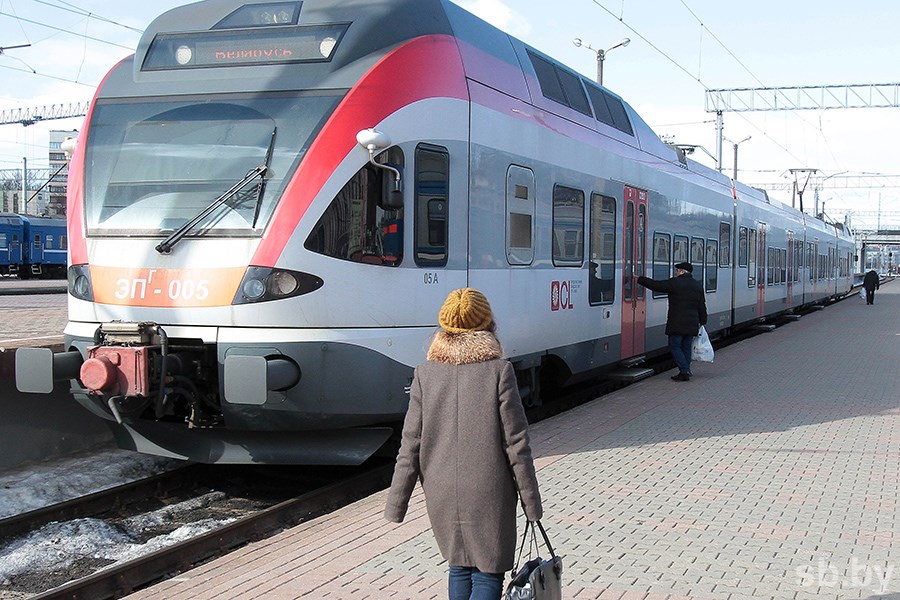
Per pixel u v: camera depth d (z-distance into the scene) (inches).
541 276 397.7
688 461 315.0
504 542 145.1
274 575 204.8
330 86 297.9
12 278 1930.4
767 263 959.6
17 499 309.0
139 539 279.4
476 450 144.5
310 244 283.7
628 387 503.5
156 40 323.0
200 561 247.9
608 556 213.5
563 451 330.6
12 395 344.8
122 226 298.5
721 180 770.8
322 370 284.8
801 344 772.0
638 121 559.8
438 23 338.6
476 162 343.0
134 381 272.2
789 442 347.9
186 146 301.1
